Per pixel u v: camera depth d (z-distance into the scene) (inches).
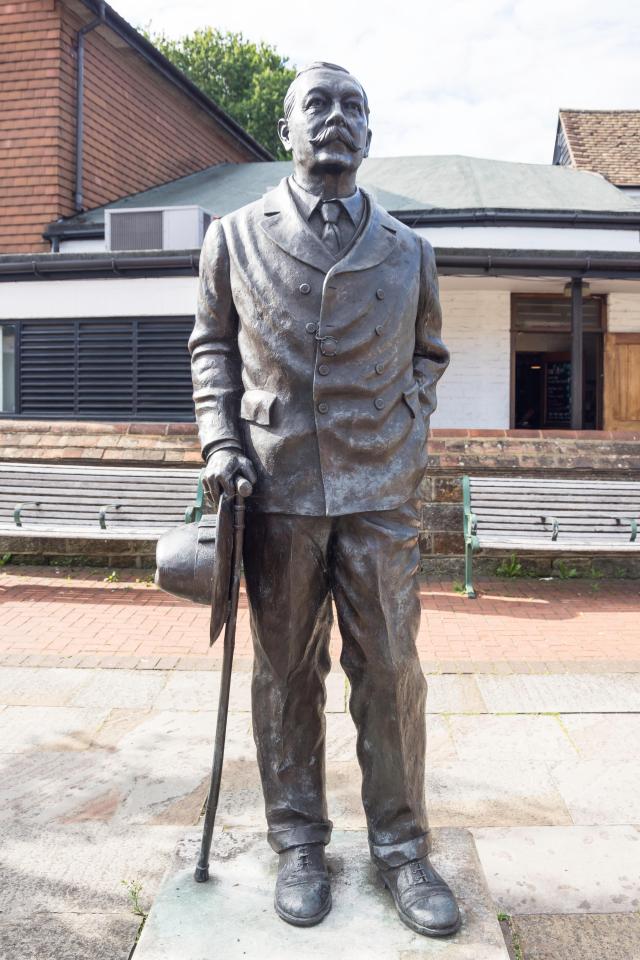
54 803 133.4
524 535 289.6
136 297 396.8
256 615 98.0
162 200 581.3
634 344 517.7
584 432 326.3
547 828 123.1
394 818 97.1
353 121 92.5
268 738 100.5
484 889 97.6
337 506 91.5
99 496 299.7
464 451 315.3
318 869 96.7
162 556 94.3
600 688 185.3
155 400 398.9
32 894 108.5
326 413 91.6
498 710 172.1
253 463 95.2
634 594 287.9
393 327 94.1
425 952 86.6
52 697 180.4
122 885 110.5
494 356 509.0
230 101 1245.1
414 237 101.0
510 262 398.0
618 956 96.1
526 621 250.5
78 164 561.6
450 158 631.2
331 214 93.8
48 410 409.4
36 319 406.9
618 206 507.8
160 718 168.9
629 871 112.3
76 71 560.1
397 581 95.8
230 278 98.1
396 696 95.7
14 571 315.0
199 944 87.9
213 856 105.2
